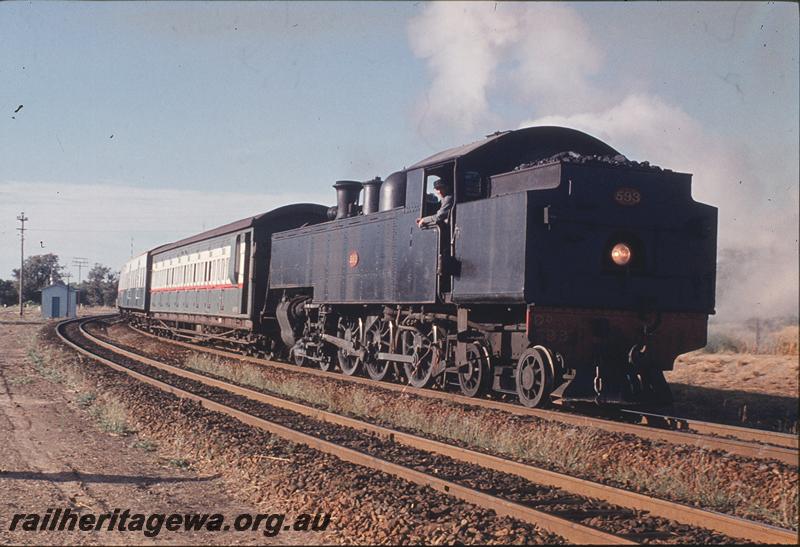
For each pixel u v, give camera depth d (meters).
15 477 8.29
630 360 11.52
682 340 12.01
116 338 37.81
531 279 11.27
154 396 14.07
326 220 24.12
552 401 12.40
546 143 13.62
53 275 106.69
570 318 11.44
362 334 17.50
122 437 10.78
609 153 13.61
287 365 20.98
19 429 11.25
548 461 8.84
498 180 13.10
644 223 11.95
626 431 9.93
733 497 7.20
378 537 6.02
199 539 6.29
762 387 16.47
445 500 6.80
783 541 5.61
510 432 9.77
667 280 12.00
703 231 12.20
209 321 27.45
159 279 37.22
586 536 5.62
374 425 10.75
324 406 13.51
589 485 7.18
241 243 24.17
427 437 10.41
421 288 14.13
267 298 22.73
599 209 11.69
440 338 14.63
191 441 9.88
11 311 82.38
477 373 13.42
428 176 14.53
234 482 8.12
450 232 13.44
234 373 18.44
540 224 11.38
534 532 5.91
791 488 7.11
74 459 9.23
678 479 7.58
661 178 12.15
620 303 11.72
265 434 10.24
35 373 19.56
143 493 7.70
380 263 15.82
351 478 7.50
